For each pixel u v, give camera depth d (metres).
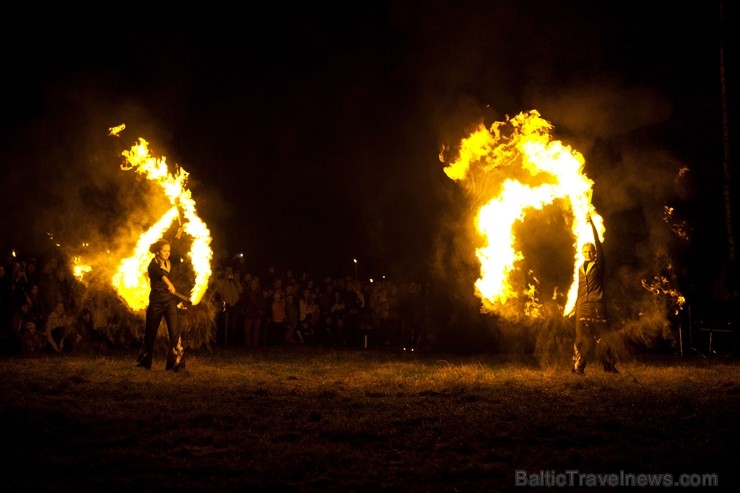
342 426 8.27
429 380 11.80
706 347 18.55
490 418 8.71
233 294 19.97
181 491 6.22
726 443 7.63
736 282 18.66
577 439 7.80
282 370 13.16
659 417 8.80
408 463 7.00
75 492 6.16
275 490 6.28
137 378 11.69
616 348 16.28
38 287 16.19
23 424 8.20
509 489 6.30
